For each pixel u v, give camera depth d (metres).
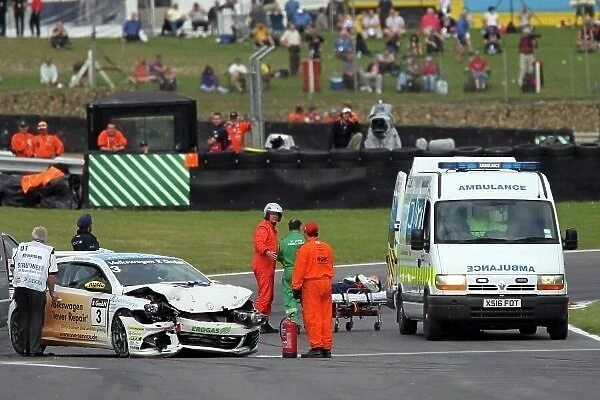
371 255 116.19
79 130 170.38
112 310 67.88
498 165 78.69
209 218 131.12
